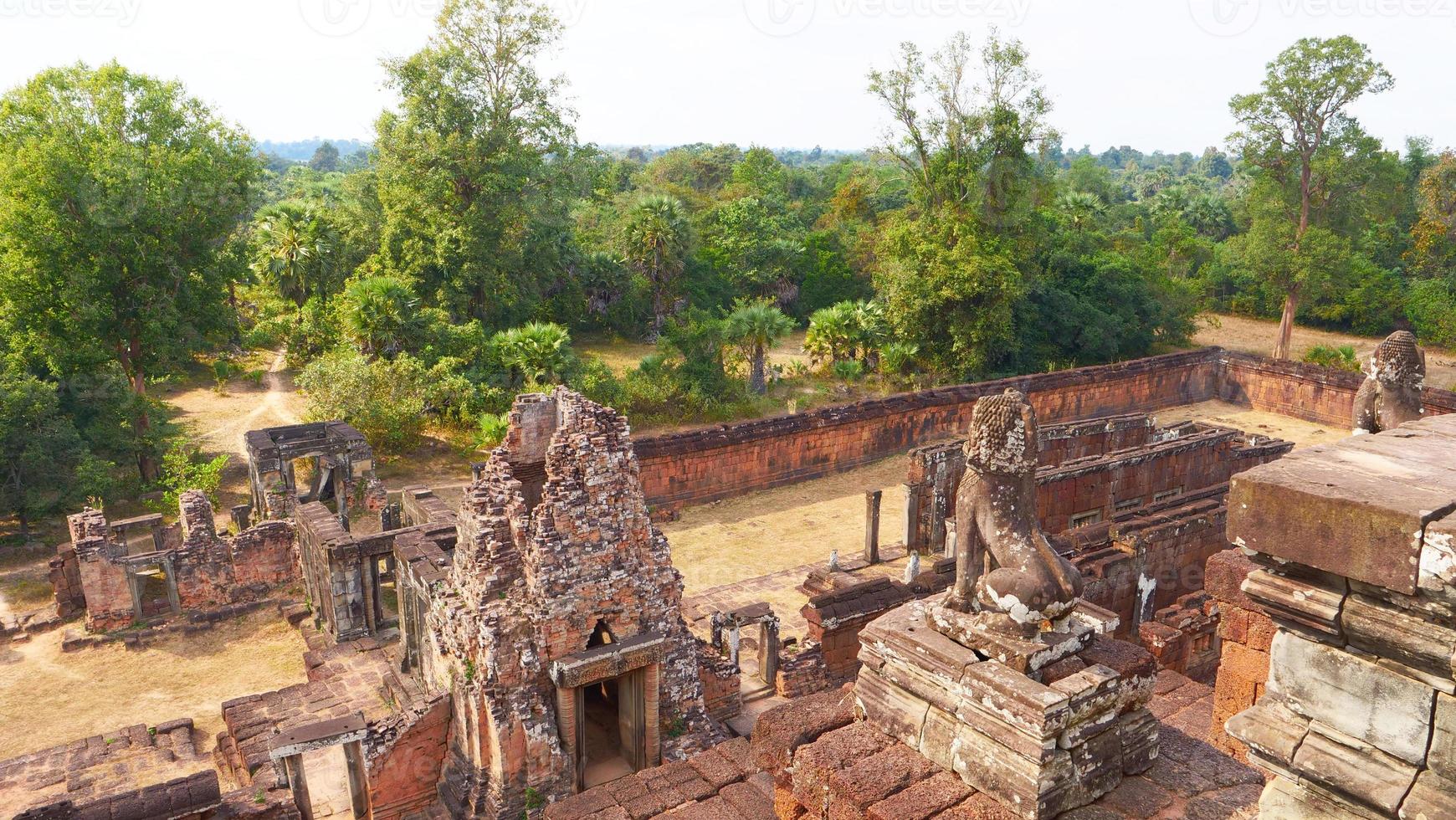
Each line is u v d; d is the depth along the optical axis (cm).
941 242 5134
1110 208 8575
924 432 4200
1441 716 347
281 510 2789
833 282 7019
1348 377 4656
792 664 1891
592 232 7050
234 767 1591
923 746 600
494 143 5084
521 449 1602
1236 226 9131
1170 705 894
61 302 3381
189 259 3631
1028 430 588
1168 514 2320
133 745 1748
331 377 3691
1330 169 5347
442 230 5072
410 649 1848
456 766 1500
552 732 1469
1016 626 576
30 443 2902
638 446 3262
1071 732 539
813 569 2839
